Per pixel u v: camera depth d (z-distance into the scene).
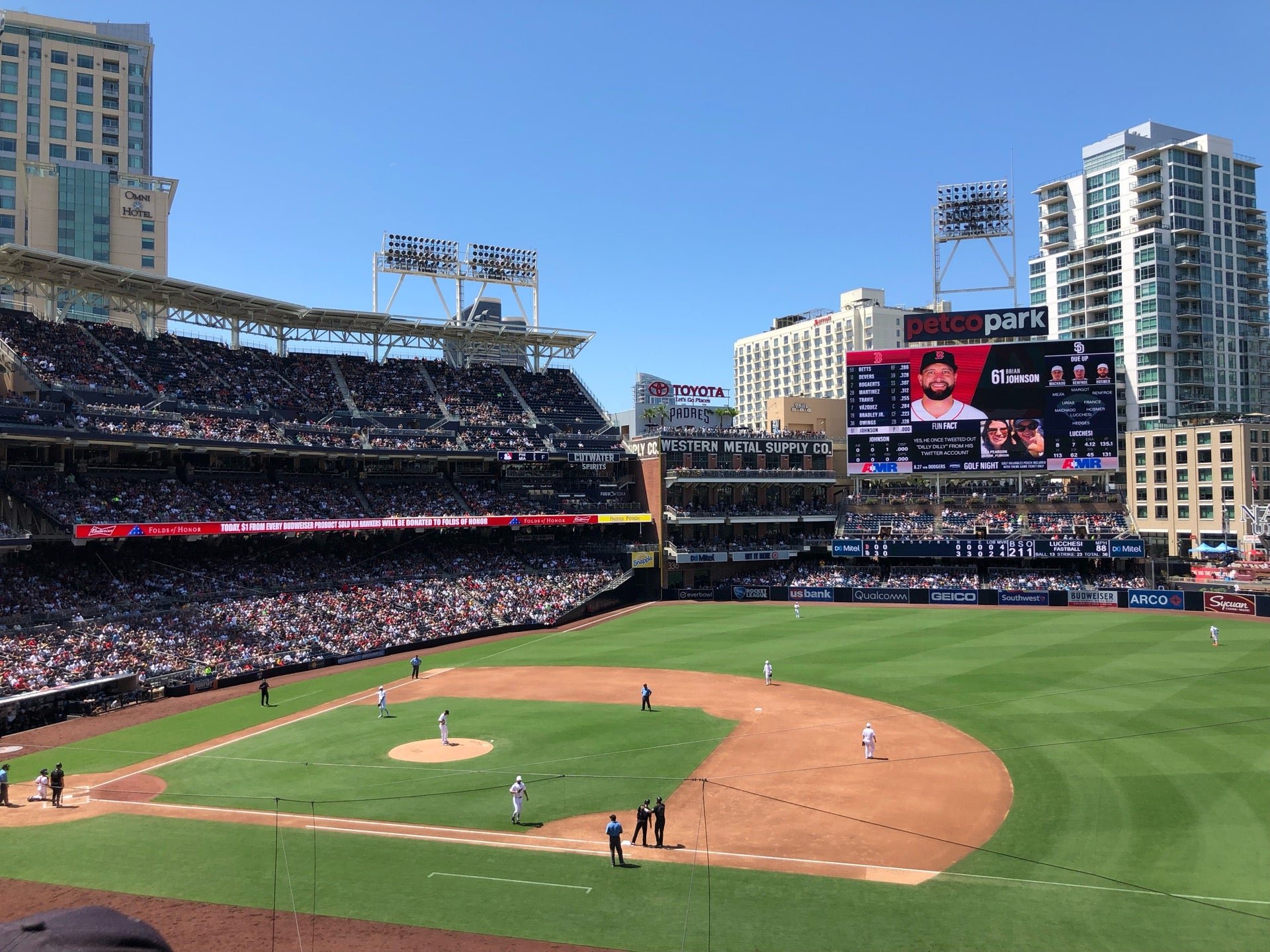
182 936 24.36
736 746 42.09
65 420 69.56
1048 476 106.12
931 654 63.72
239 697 56.19
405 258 105.88
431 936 24.36
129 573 69.44
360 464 92.81
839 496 116.75
